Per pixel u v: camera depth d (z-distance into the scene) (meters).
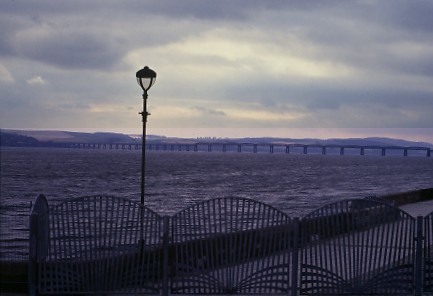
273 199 60.19
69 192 65.38
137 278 9.23
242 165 183.88
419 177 126.88
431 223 9.89
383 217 9.52
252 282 9.27
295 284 9.16
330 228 9.54
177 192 66.62
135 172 117.12
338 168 178.00
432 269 9.70
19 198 56.50
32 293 8.95
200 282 9.21
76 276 9.17
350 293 9.40
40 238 9.08
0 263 9.41
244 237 9.41
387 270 9.49
